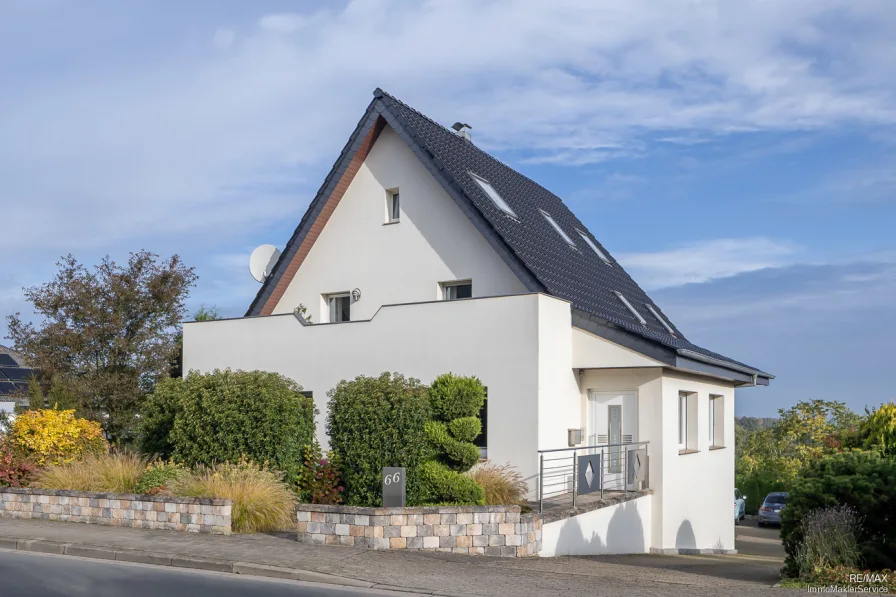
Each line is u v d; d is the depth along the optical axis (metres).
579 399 18.27
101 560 11.66
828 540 11.10
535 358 16.52
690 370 17.95
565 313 17.75
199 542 12.41
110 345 22.64
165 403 16.39
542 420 16.53
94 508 14.41
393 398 14.03
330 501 14.29
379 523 12.12
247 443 14.91
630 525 16.70
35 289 22.53
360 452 14.08
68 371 22.39
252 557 11.29
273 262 23.06
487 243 19.17
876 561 11.09
